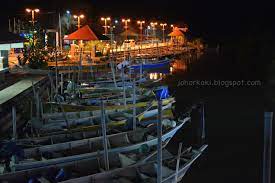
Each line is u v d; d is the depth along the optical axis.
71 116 19.58
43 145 15.22
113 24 69.69
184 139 21.81
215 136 23.25
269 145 10.41
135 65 39.41
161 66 45.56
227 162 19.09
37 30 35.66
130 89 26.77
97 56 38.84
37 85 25.69
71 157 14.17
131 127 17.91
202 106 23.92
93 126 17.53
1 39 25.27
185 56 69.06
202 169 18.19
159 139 11.82
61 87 25.88
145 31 82.38
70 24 51.53
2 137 16.91
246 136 23.38
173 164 14.29
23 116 19.95
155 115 21.08
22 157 14.18
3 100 20.19
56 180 12.41
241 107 31.84
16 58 34.78
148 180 12.74
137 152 15.38
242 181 17.09
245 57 71.88
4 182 12.21
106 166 13.58
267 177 10.44
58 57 35.72
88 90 26.25
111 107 21.02
